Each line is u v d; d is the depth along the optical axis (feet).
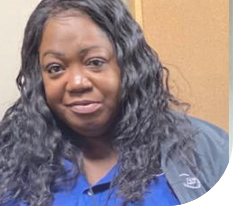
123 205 2.58
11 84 3.34
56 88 2.57
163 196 2.62
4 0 3.26
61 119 2.78
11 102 3.28
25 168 2.79
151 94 2.79
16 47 3.31
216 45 3.58
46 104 2.81
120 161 2.74
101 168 2.82
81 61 2.51
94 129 2.71
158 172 2.69
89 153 2.86
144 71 2.73
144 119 2.76
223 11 3.55
